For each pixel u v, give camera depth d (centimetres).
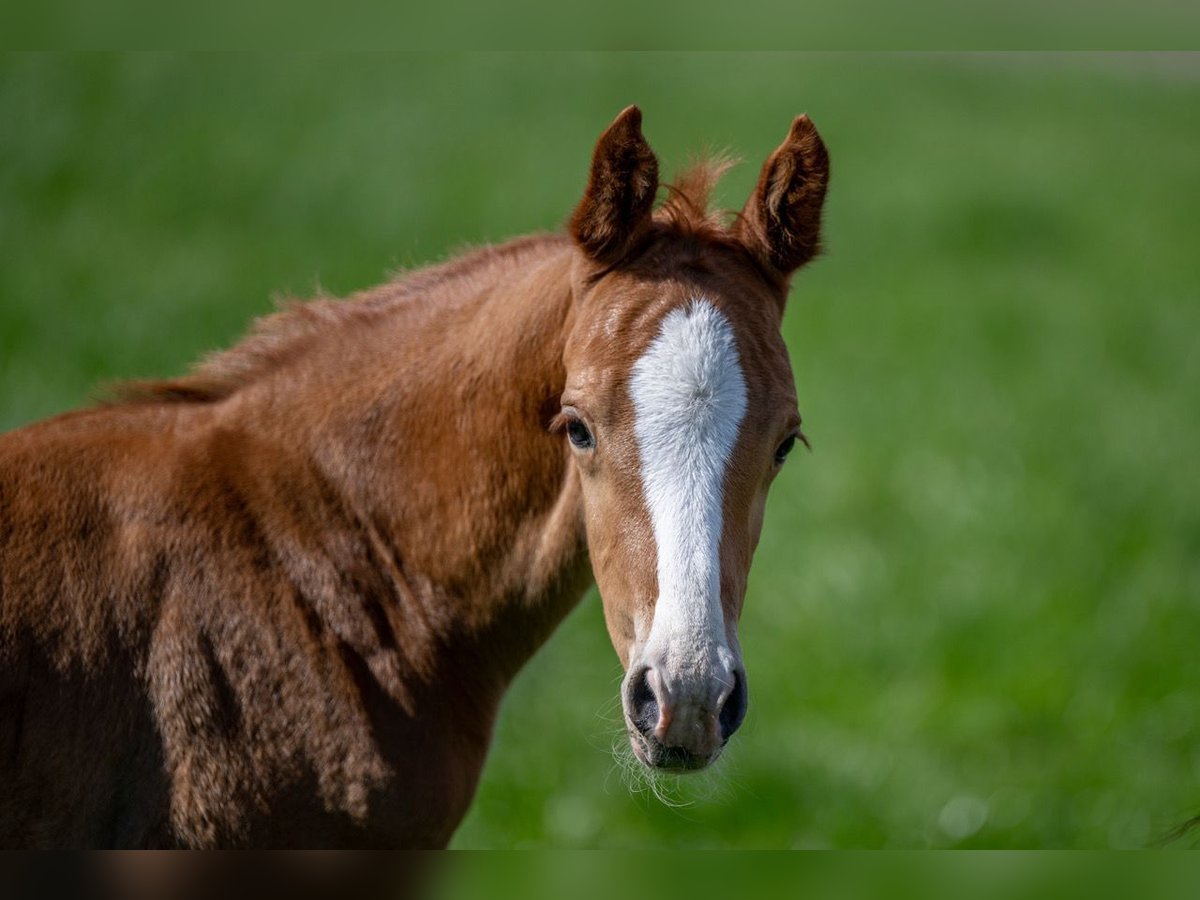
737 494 545
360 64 2931
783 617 1240
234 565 600
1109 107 3462
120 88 2569
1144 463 1562
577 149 2534
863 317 2056
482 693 661
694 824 985
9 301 1647
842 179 2708
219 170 2258
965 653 1195
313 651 603
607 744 1036
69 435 618
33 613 572
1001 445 1605
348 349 659
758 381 557
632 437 545
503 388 629
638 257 593
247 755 587
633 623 538
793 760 1041
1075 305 2180
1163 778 1042
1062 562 1346
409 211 2142
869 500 1459
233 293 1759
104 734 577
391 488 636
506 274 663
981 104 3378
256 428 641
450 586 641
